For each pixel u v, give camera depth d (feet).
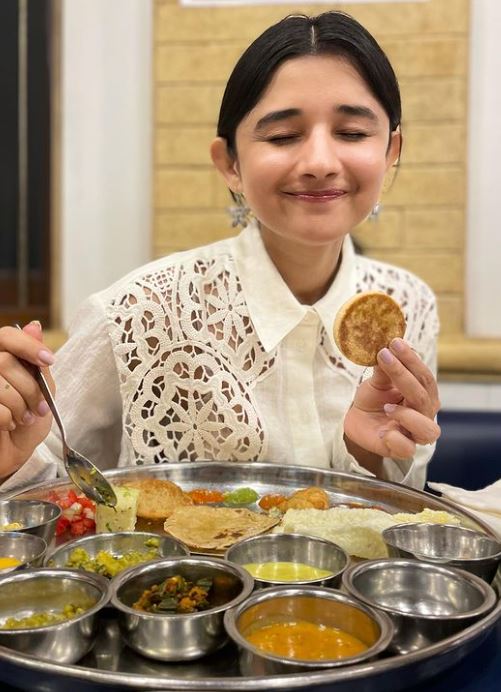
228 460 4.50
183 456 4.63
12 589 2.85
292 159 3.71
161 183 8.68
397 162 4.57
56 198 8.91
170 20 8.45
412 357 3.74
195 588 2.88
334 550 3.27
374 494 4.08
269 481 4.30
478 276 8.77
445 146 8.41
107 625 2.78
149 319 4.59
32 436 3.93
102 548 3.40
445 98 8.34
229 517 3.70
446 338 8.52
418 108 8.39
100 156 8.87
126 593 2.85
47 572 2.90
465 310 8.68
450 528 3.39
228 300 4.59
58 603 2.89
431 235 8.55
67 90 8.79
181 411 4.58
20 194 9.29
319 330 4.55
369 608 2.58
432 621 2.51
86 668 2.23
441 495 4.57
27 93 9.12
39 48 9.07
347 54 3.68
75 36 8.71
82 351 4.61
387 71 3.85
